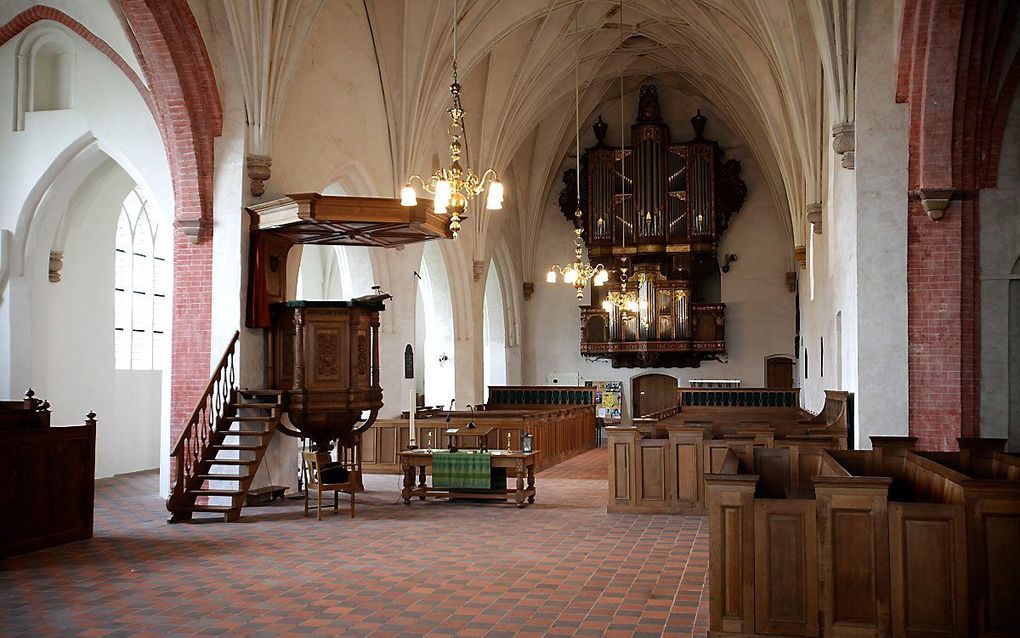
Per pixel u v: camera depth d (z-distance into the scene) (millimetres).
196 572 9320
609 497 13227
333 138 17031
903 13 11664
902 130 12391
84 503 11289
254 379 14508
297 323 13906
